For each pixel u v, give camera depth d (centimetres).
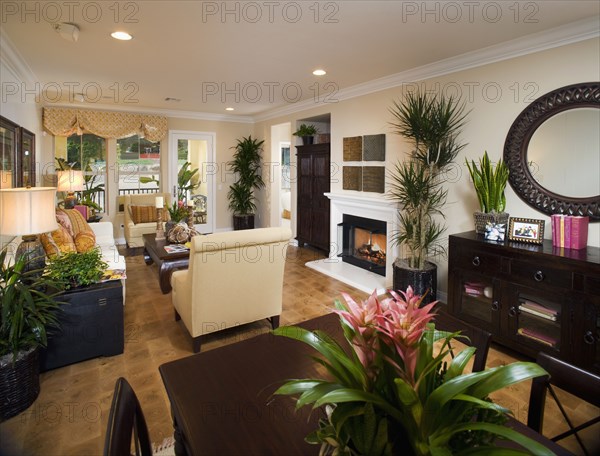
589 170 281
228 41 321
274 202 734
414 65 388
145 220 609
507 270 283
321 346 85
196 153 734
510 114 327
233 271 282
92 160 643
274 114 693
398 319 72
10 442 192
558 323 258
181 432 108
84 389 239
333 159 549
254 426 102
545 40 296
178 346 297
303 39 318
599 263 232
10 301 207
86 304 268
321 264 547
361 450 74
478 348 132
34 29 297
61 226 391
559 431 204
